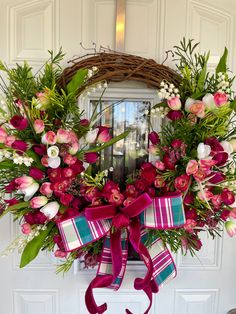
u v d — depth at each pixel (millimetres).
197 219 957
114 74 951
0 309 1145
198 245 985
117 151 1038
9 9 1051
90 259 1000
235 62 1085
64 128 888
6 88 986
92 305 948
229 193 867
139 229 903
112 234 926
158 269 998
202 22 1074
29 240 907
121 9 1029
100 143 931
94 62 961
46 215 856
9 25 1056
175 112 893
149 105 1028
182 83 932
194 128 882
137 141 1037
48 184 843
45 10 1058
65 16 1057
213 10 1071
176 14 1066
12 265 1135
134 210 870
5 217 1114
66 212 896
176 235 969
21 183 833
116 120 1030
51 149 814
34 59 1065
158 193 925
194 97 899
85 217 895
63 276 1134
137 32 1064
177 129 894
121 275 971
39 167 868
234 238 1149
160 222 894
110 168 996
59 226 882
